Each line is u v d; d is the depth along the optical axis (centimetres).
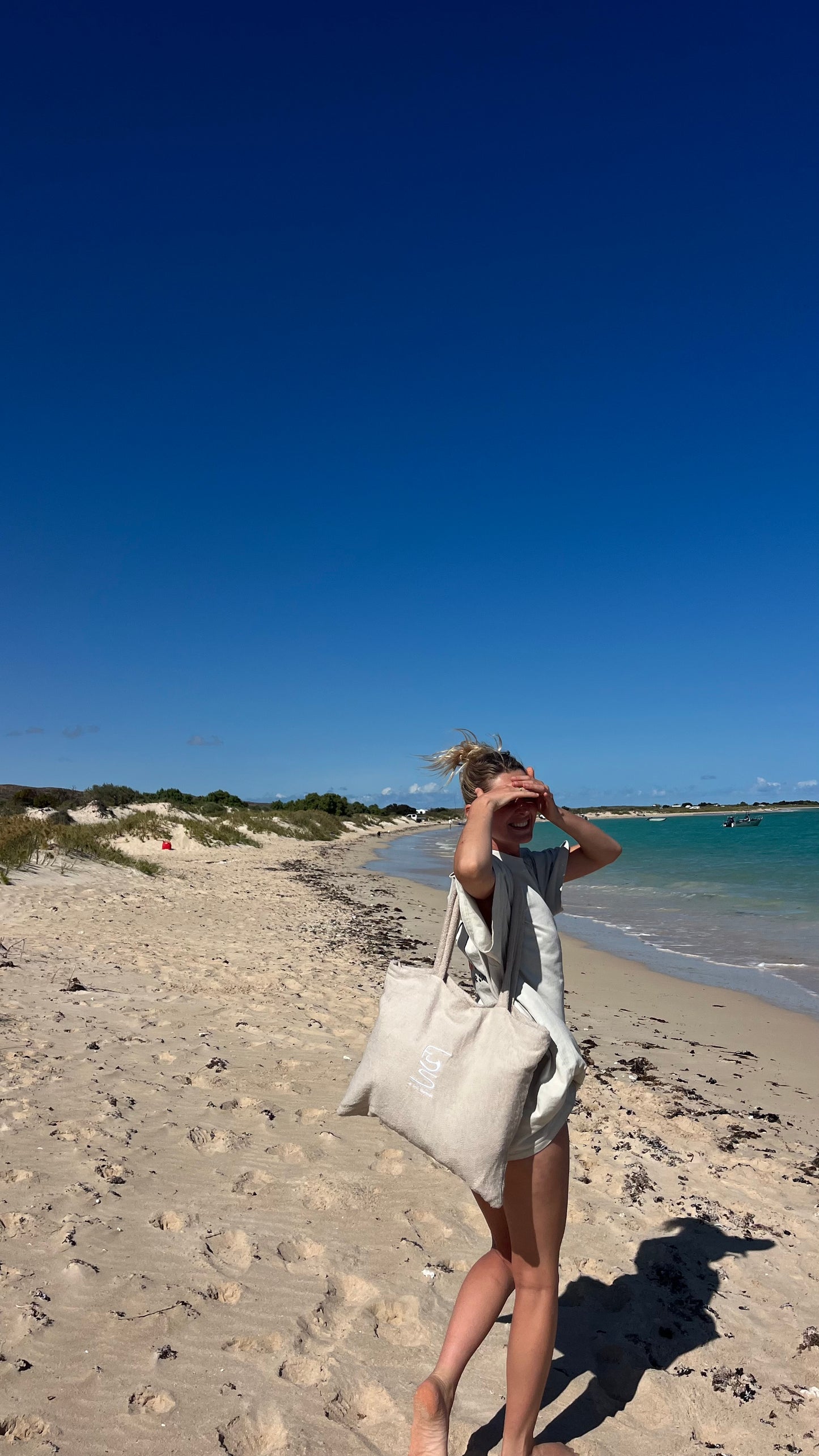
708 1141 482
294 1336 268
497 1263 229
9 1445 212
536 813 230
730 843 4644
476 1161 192
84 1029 584
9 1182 351
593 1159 432
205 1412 232
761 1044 721
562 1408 253
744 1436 243
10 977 721
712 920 1498
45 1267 292
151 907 1364
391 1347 268
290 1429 228
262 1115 452
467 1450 228
